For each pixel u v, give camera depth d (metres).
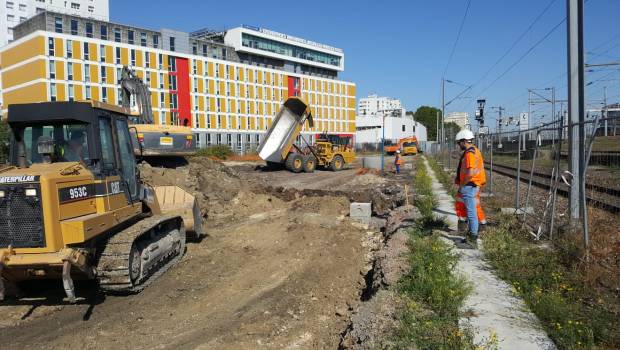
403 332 5.13
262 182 24.50
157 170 14.88
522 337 5.02
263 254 9.97
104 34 64.12
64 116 7.16
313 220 12.74
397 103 151.88
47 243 6.33
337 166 32.53
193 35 89.06
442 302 5.88
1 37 90.31
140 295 7.66
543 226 9.41
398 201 16.42
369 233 11.81
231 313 6.86
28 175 6.32
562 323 5.23
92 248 7.01
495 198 14.73
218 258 9.69
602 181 8.46
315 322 6.52
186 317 6.75
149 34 68.88
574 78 9.11
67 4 95.62
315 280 8.28
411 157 58.44
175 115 70.31
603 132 8.52
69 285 6.28
